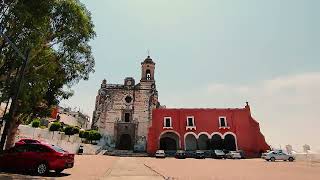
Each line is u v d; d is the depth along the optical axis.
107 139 51.31
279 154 33.00
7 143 16.50
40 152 12.51
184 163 25.83
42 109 18.00
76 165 18.38
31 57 13.68
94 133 47.00
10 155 12.49
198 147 46.09
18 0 10.95
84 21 15.17
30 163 12.26
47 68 15.73
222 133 46.62
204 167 20.41
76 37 15.54
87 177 12.33
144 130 52.00
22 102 14.76
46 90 16.06
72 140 42.22
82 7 16.19
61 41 15.46
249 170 17.58
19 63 12.53
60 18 14.50
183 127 47.59
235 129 46.75
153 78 56.91
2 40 11.72
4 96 12.89
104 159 28.14
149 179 12.09
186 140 47.72
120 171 15.79
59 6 14.19
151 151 45.53
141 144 50.75
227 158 40.47
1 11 11.02
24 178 10.65
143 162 26.19
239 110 48.12
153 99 54.38
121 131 52.09
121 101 54.25
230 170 17.55
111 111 53.47
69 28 14.80
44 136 35.78
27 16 10.73
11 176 10.98
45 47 15.28
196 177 13.09
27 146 12.76
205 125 47.41
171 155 43.91
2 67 13.04
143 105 53.81
